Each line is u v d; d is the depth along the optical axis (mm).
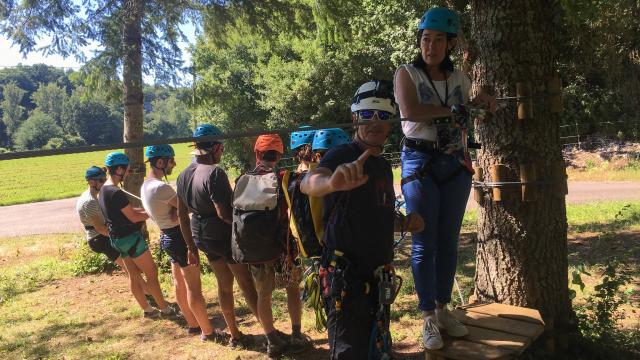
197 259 4680
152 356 4824
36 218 18422
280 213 3893
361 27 16219
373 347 2451
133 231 5645
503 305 3740
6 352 5113
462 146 3100
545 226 3773
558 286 3855
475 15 3938
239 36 10047
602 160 18297
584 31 5281
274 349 4445
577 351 3721
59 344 5254
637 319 4652
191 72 8508
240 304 6152
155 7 7648
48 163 58031
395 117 2625
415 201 3049
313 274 2783
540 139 3729
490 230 3941
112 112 91000
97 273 8078
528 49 3688
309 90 24594
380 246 2520
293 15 9367
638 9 5961
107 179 5676
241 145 27000
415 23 15719
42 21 7438
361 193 2473
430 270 3098
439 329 3195
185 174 4492
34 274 8227
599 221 9445
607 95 19359
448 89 3068
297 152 4699
